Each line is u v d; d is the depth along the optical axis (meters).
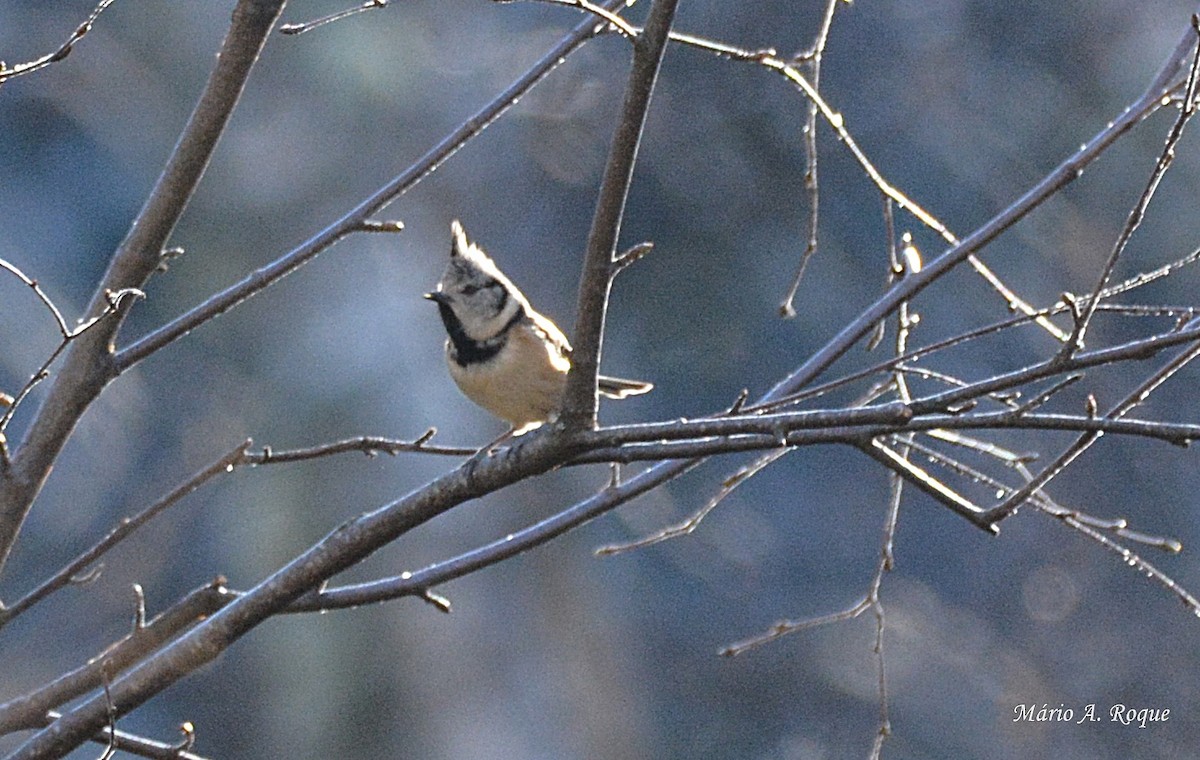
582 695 15.77
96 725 4.75
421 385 15.69
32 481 4.97
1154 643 15.84
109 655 5.00
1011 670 15.98
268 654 15.66
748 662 16.38
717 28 16.05
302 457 5.19
